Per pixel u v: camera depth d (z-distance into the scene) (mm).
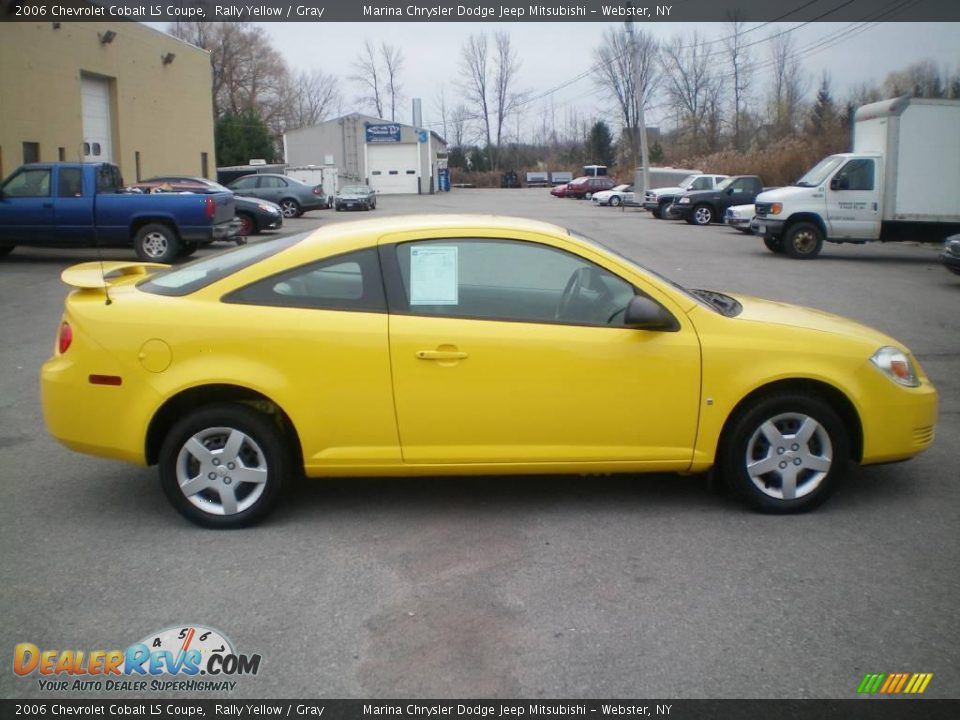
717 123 64625
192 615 3693
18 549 4336
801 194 17875
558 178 88875
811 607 3736
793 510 4695
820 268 16500
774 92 62219
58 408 4480
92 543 4402
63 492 5113
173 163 31922
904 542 4383
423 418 4438
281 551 4301
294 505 4887
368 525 4609
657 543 4375
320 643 3480
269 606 3766
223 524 4531
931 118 17453
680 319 4535
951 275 15633
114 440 4449
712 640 3484
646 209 38188
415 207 44656
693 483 5207
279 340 4359
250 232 23094
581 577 4016
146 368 4375
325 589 3914
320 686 3207
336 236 4547
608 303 4562
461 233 4551
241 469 4488
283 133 69438
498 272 4543
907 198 17719
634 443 4555
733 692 3152
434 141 74750
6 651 3438
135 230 15805
